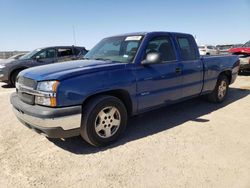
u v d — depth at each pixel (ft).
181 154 11.34
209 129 14.47
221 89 20.45
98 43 17.20
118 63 12.87
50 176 9.74
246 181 9.21
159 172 9.88
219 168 10.11
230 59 20.81
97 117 11.82
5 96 24.86
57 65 13.01
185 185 9.02
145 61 13.24
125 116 12.91
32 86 11.27
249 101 21.29
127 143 12.65
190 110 18.57
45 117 10.39
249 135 13.50
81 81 11.05
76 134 11.53
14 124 15.67
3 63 31.14
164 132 14.07
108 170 10.11
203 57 18.08
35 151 11.88
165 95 14.85
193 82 16.84
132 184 9.14
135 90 13.05
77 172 10.00
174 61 15.31
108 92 12.48
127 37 15.06
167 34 15.51
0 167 10.41
